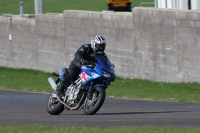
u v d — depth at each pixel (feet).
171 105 166.20
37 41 328.08
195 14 227.20
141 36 258.57
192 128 104.99
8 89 240.12
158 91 217.97
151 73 255.70
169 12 241.14
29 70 332.19
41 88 236.43
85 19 289.94
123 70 272.72
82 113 145.59
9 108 162.09
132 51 265.54
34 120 128.47
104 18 279.08
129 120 124.26
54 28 313.12
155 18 249.34
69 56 303.27
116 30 273.13
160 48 248.73
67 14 301.84
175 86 232.12
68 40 303.07
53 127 110.11
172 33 240.73
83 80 132.05
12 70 339.16
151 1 536.83
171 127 108.27
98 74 129.29
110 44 278.05
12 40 348.38
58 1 593.83
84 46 134.10
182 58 237.04
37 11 333.62
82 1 579.89
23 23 337.72
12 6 600.39
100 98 129.59
